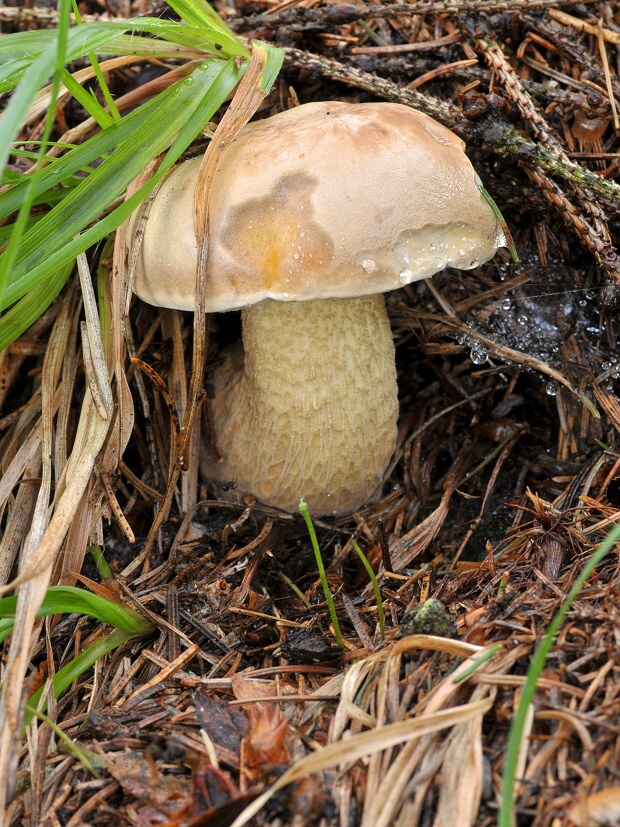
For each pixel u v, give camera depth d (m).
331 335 0.28
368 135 0.26
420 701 0.23
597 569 0.25
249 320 0.28
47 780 0.23
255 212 0.26
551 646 0.23
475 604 0.25
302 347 0.28
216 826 0.22
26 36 0.27
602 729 0.22
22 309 0.28
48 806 0.23
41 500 0.27
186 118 0.27
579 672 0.23
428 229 0.26
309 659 0.25
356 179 0.25
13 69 0.26
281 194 0.26
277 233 0.26
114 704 0.25
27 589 0.24
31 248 0.26
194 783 0.22
